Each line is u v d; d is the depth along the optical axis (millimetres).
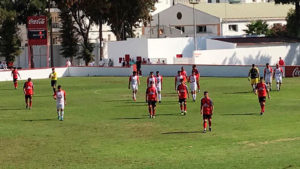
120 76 171750
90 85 143125
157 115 89438
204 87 129500
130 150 63188
